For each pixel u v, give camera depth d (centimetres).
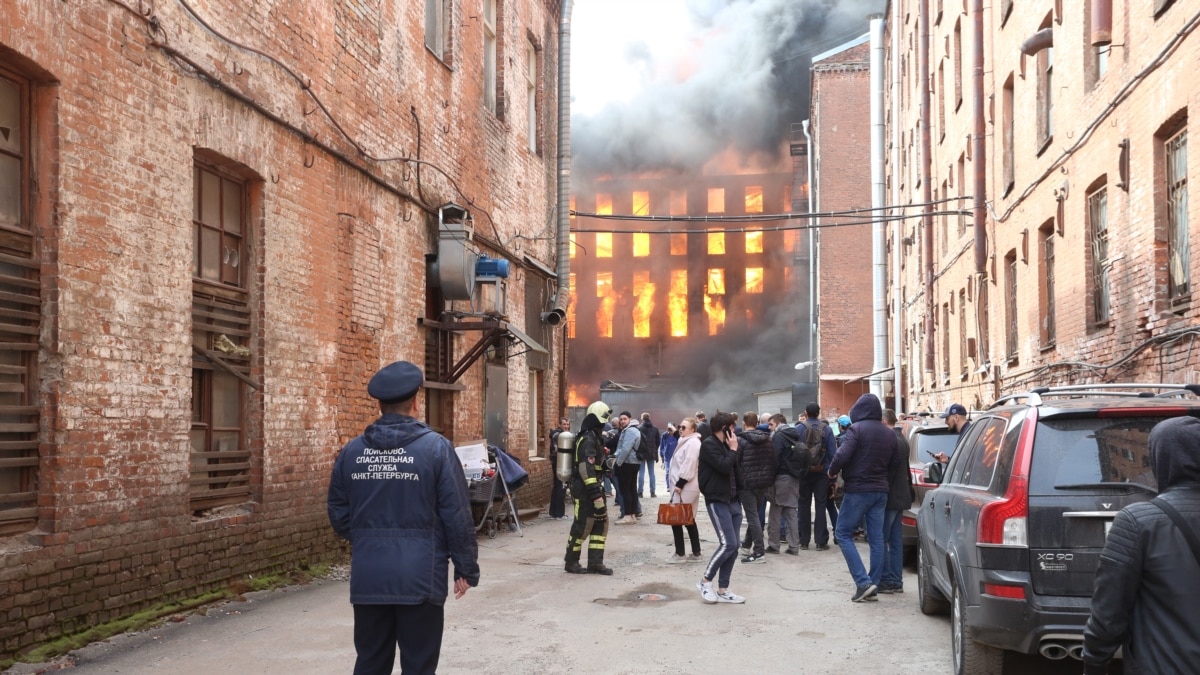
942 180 2786
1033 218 1739
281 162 1032
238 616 848
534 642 770
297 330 1069
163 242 830
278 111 1024
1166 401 599
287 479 1046
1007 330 1980
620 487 1833
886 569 1006
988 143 2123
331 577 1085
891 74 3950
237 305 980
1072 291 1502
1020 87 1834
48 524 701
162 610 814
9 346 680
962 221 2442
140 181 801
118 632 753
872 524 958
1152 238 1168
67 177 720
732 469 953
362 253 1229
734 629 820
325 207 1133
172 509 837
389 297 1308
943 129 2747
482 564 1214
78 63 732
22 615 668
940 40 2767
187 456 859
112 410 763
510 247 1872
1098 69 1423
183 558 854
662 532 1630
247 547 965
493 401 1741
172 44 843
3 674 634
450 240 1441
